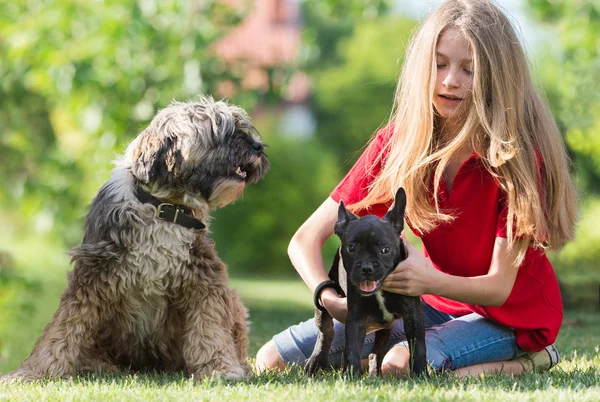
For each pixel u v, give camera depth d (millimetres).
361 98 27953
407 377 4793
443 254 5453
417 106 5293
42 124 15906
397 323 5836
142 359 5703
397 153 5441
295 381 4758
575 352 6148
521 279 5336
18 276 12031
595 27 13211
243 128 5867
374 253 4586
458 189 5332
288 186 21594
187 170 5395
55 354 5215
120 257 5211
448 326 5391
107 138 12656
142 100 12836
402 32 28609
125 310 5367
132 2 12695
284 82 14016
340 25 32062
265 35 32969
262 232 21406
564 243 5398
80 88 12680
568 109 14625
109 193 5383
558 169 5293
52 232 13961
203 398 4176
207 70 13227
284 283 18391
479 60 5113
